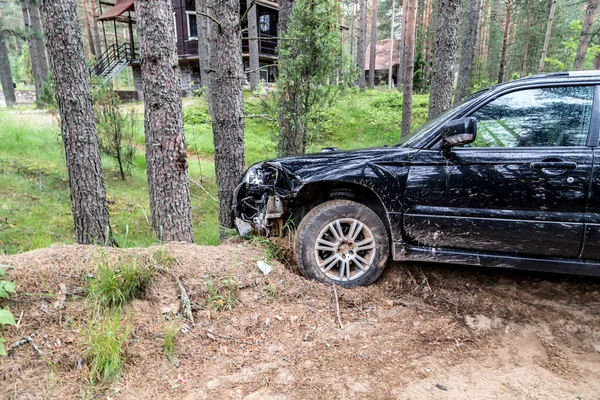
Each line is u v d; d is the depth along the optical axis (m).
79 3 38.50
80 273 2.67
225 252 3.34
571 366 2.45
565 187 2.77
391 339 2.68
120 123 9.80
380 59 37.12
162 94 4.09
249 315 2.76
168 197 4.32
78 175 4.65
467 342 2.69
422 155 3.08
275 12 24.53
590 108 2.89
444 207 3.03
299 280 3.16
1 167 8.49
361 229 3.27
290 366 2.36
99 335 2.26
